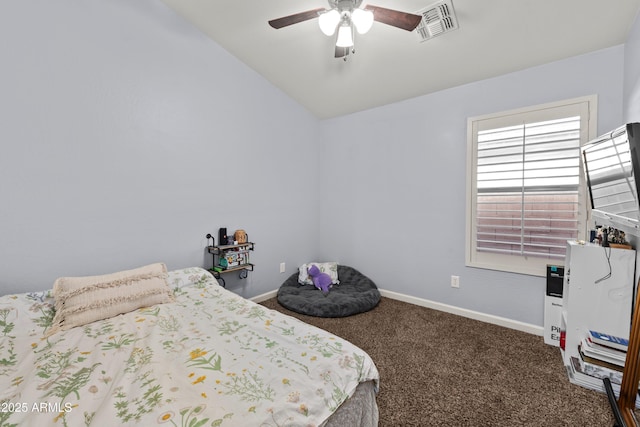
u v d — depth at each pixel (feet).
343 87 10.12
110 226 6.89
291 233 11.68
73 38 6.22
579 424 4.73
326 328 8.29
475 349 7.08
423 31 7.06
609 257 5.68
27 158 5.73
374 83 9.53
